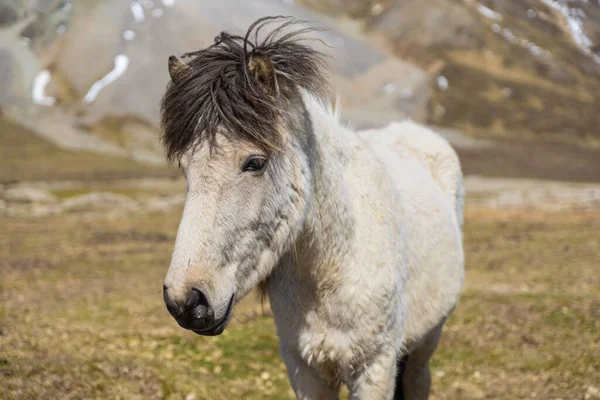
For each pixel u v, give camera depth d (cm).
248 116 378
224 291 383
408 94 16375
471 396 800
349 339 459
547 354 902
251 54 392
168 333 990
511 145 13638
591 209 2928
